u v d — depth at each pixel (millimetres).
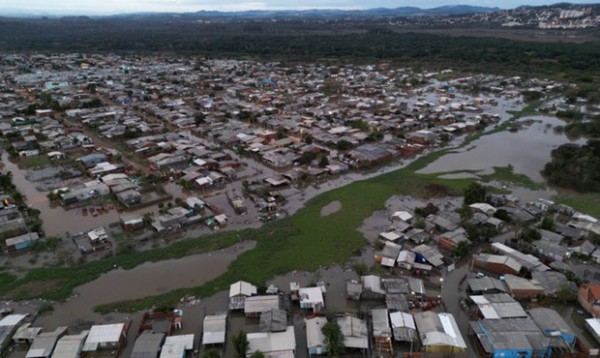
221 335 43812
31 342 44062
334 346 41344
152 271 57375
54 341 42625
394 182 89375
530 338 42438
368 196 82188
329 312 48750
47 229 68812
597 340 43906
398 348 43719
